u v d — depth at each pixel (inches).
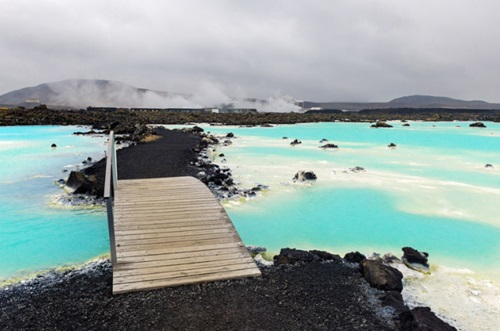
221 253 289.4
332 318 220.2
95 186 516.4
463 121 2773.1
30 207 453.1
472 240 385.1
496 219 450.9
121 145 1022.4
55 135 1349.7
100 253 323.6
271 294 244.7
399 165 817.5
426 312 211.3
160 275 255.6
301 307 230.8
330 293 251.6
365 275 274.8
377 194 557.9
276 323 211.2
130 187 445.1
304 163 817.5
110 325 204.7
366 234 399.9
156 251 286.8
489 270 313.3
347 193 560.1
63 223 399.2
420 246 369.1
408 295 263.4
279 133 1598.2
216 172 650.2
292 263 299.3
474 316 238.2
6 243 344.2
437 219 450.3
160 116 2377.0
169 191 428.5
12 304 230.2
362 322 217.6
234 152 973.8
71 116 1980.8
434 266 319.0
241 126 1963.6
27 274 279.1
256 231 400.8
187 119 2222.0
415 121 2731.3
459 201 527.2
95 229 382.6
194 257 281.4
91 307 223.9
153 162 706.8
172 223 337.1
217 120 2235.5
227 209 467.2
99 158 841.5
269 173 693.3
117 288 238.8
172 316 213.6
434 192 575.8
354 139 1393.9
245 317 215.0
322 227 418.0
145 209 367.9
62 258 311.9
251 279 263.0
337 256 314.8
